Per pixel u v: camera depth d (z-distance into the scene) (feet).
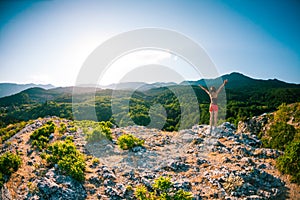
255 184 31.07
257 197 28.58
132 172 33.30
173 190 29.17
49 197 27.25
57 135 43.93
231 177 31.40
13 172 30.48
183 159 37.14
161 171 34.09
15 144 39.81
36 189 27.73
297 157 32.89
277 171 34.37
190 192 29.68
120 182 31.45
